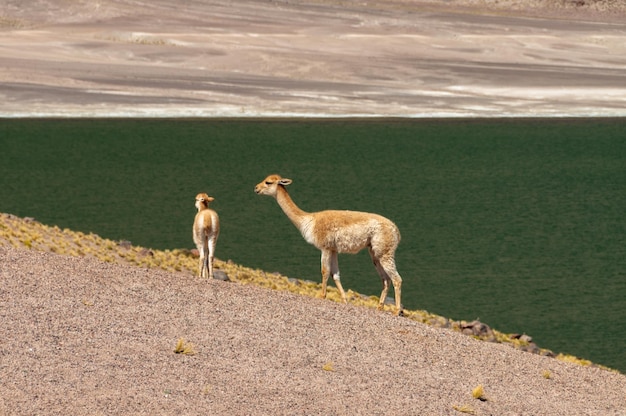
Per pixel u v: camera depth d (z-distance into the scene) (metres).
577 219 186.25
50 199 182.75
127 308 54.81
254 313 58.78
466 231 169.38
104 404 38.84
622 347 98.94
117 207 176.75
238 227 164.38
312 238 68.31
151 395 40.75
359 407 43.72
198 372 45.06
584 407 52.56
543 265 142.88
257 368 47.31
